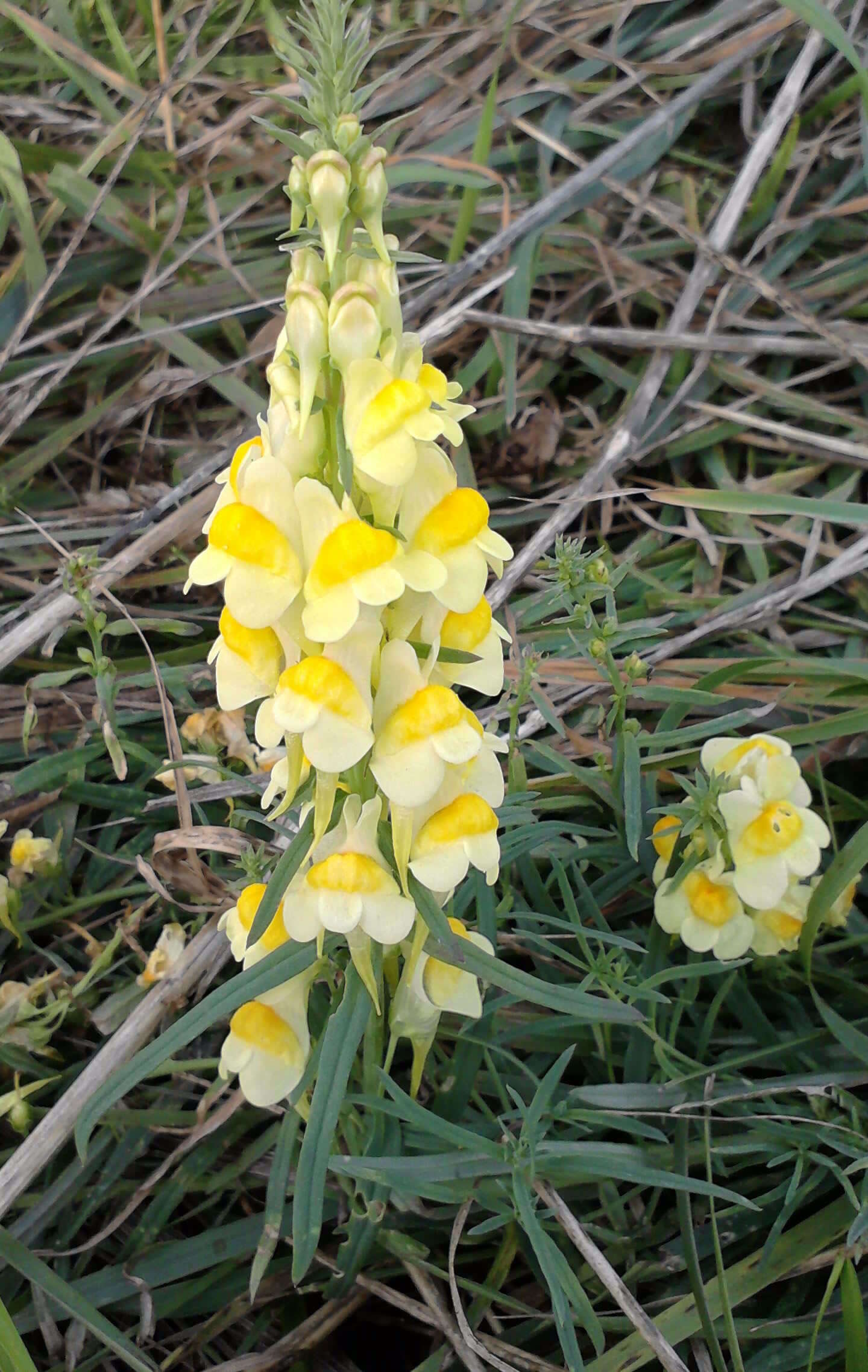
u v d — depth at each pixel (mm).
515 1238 212
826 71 372
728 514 324
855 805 263
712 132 392
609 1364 198
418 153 368
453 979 184
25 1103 219
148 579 308
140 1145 225
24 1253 207
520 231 348
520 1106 196
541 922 242
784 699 283
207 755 263
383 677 156
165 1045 172
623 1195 222
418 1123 191
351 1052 173
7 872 266
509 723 271
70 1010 241
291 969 176
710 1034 228
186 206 374
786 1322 203
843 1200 209
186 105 395
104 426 341
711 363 344
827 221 365
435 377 155
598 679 285
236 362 331
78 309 364
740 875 209
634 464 337
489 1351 194
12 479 331
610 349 356
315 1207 171
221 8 415
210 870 240
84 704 292
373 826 164
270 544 150
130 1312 216
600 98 381
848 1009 241
